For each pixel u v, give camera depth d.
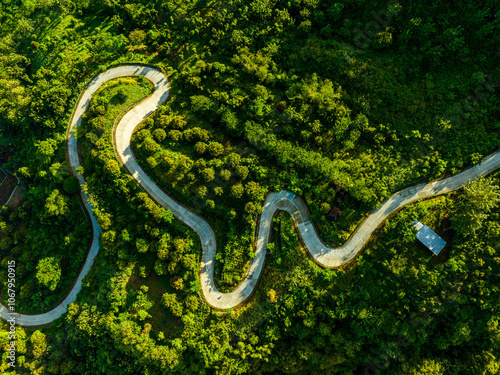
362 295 58.84
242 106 64.81
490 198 53.25
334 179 59.00
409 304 58.06
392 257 59.25
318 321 60.50
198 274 64.00
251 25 69.25
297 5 66.06
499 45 60.00
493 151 60.88
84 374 68.06
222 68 66.69
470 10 60.56
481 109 60.81
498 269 55.91
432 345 60.09
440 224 59.91
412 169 61.16
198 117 67.00
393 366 60.25
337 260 61.16
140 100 69.00
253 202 61.44
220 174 61.03
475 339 58.81
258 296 62.88
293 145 63.44
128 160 65.81
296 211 63.03
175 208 65.12
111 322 62.16
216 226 64.75
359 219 61.50
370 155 62.72
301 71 66.75
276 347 62.66
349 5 65.56
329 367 63.91
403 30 63.22
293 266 61.12
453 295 55.81
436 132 61.81
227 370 60.88
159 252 61.78
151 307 63.75
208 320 62.91
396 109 63.34
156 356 59.88
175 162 63.69
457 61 62.38
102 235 64.50
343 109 62.22
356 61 64.44
